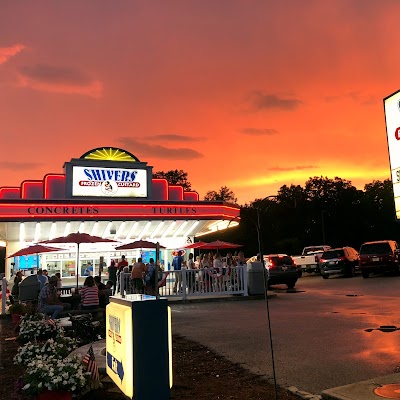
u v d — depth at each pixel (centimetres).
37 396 487
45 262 2552
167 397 469
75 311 1188
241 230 5419
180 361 717
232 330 971
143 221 2491
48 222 2281
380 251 2312
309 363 665
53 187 2483
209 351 778
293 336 866
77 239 1698
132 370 463
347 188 6103
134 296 545
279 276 2078
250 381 595
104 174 2562
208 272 1689
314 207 5919
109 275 2166
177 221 2583
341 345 770
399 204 568
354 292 1650
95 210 2339
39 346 632
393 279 2120
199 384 589
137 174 2628
